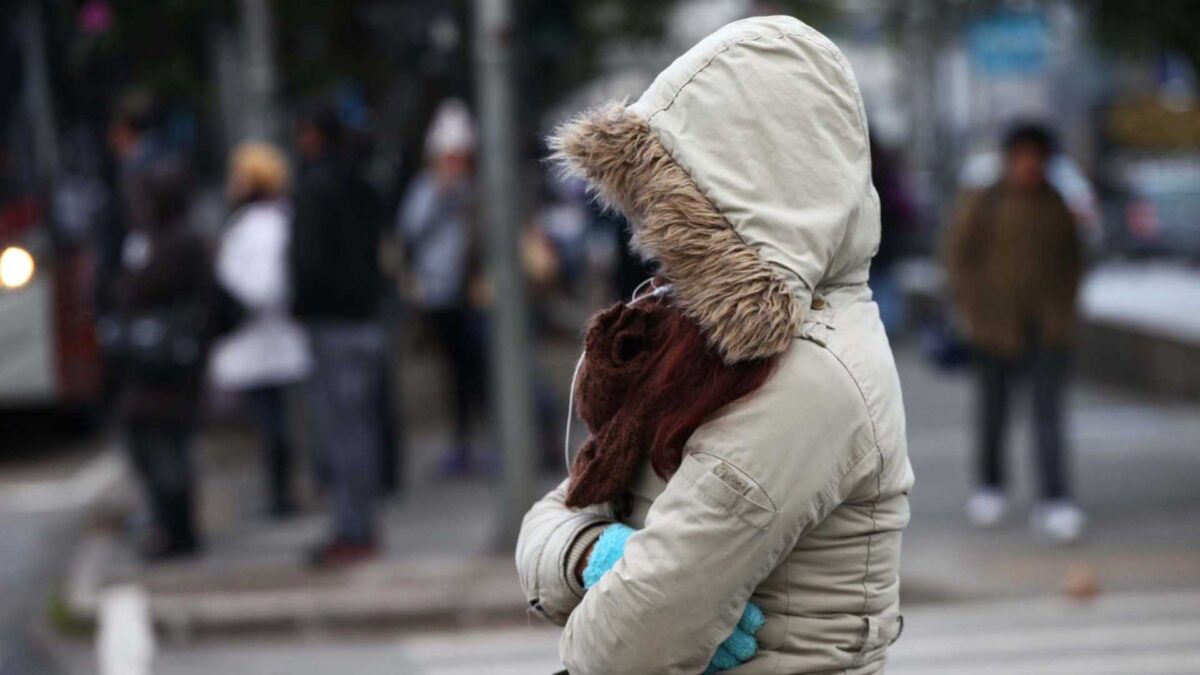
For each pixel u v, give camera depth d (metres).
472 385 18.50
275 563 14.54
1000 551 14.43
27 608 14.04
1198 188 43.22
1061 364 14.75
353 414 13.96
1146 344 23.69
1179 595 13.07
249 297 16.05
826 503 3.97
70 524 17.38
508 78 14.16
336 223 13.64
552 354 26.97
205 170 26.77
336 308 13.73
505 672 11.74
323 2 23.55
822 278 4.08
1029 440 19.86
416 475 18.78
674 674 3.99
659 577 3.93
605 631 3.98
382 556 14.62
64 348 21.19
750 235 3.91
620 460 4.14
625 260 14.91
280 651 12.52
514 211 14.24
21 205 21.11
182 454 14.75
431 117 23.34
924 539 14.95
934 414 22.30
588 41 30.27
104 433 23.19
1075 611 12.80
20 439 22.95
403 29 22.17
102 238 16.53
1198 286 31.12
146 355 14.45
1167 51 18.86
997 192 14.95
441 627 12.98
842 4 33.56
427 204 17.95
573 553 4.22
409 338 26.12
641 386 4.14
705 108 3.98
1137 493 16.59
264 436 16.61
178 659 12.30
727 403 3.97
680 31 33.16
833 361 3.97
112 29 21.97
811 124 3.97
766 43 3.99
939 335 26.14
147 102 18.00
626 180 4.02
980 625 12.56
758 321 3.85
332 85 24.86
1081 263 14.80
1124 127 41.25
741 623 4.07
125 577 14.06
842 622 4.11
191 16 22.47
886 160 25.42
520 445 14.40
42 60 21.38
